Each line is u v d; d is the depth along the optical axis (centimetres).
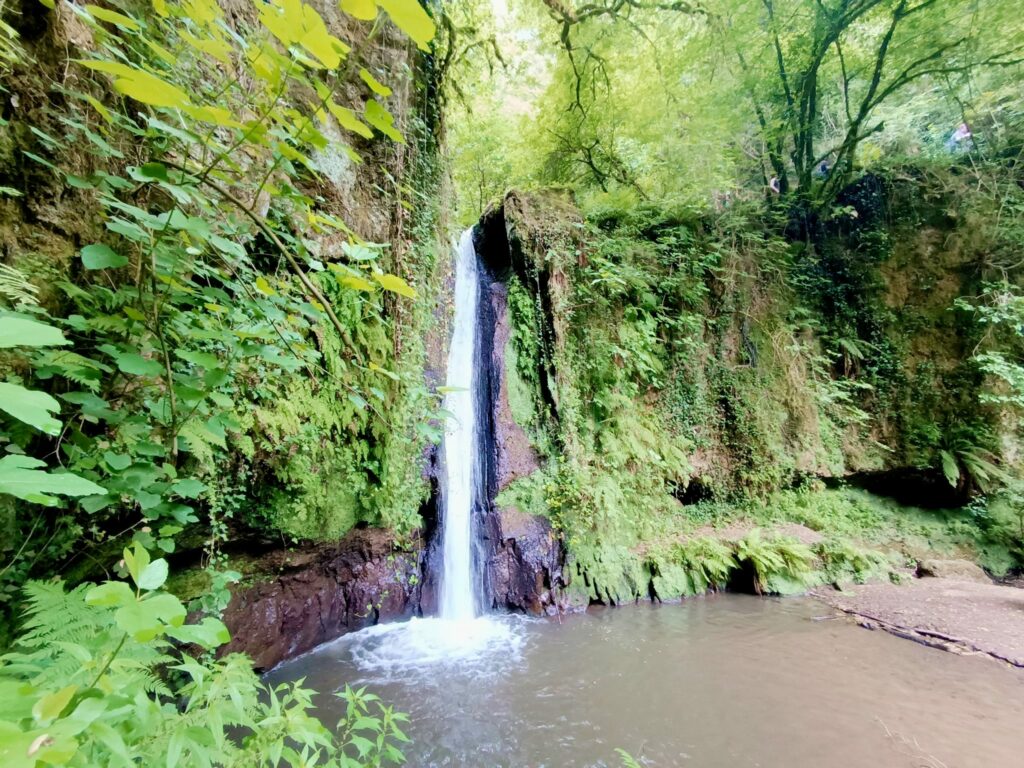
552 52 988
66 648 88
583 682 445
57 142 179
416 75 656
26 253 199
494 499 657
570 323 747
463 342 768
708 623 587
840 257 977
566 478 679
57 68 206
